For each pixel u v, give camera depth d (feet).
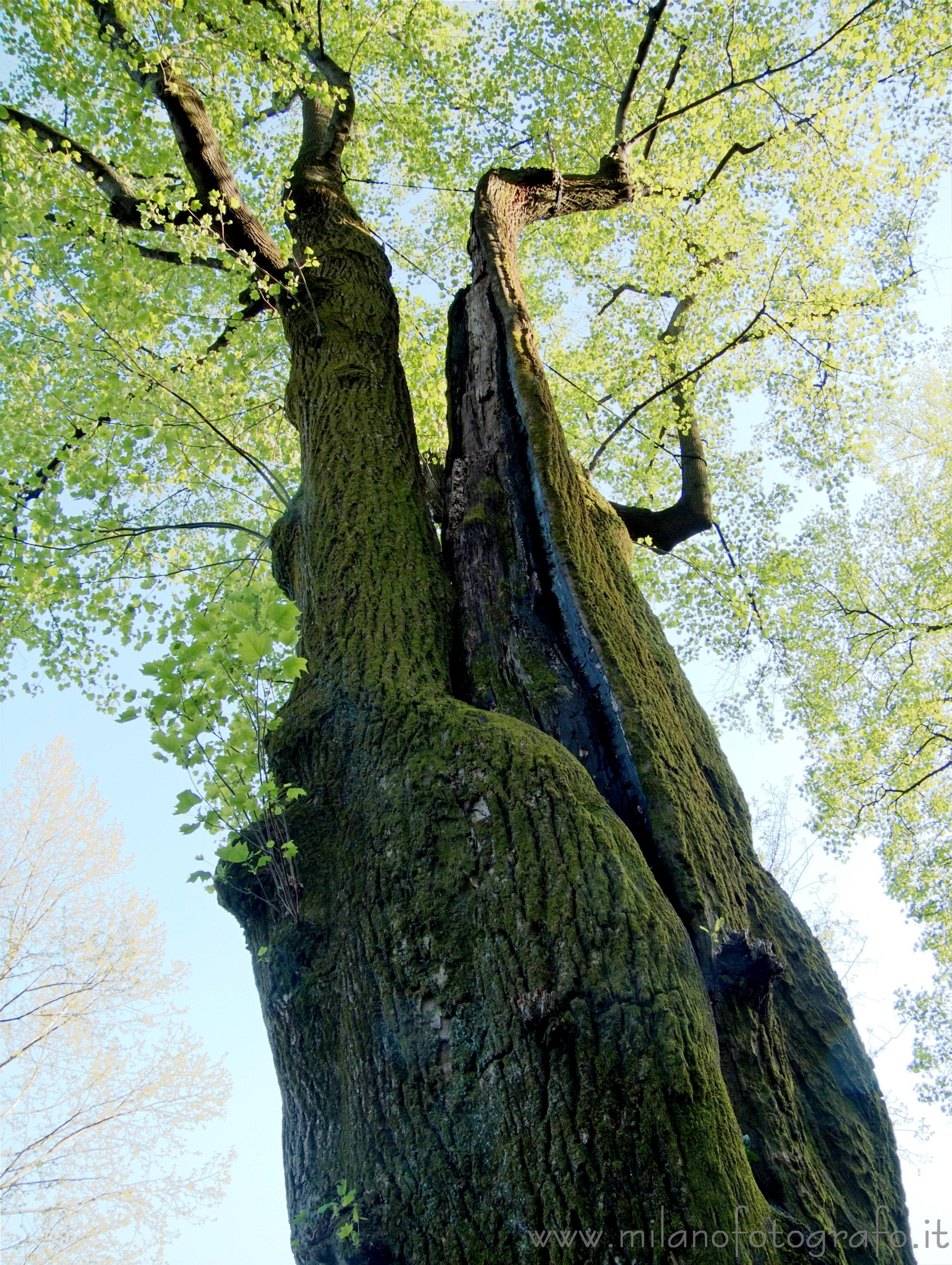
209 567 23.06
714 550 32.32
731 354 29.58
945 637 35.60
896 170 27.17
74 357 18.15
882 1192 9.55
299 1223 8.66
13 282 17.12
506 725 10.26
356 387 16.69
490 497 14.76
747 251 29.43
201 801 9.80
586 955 7.95
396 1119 8.16
